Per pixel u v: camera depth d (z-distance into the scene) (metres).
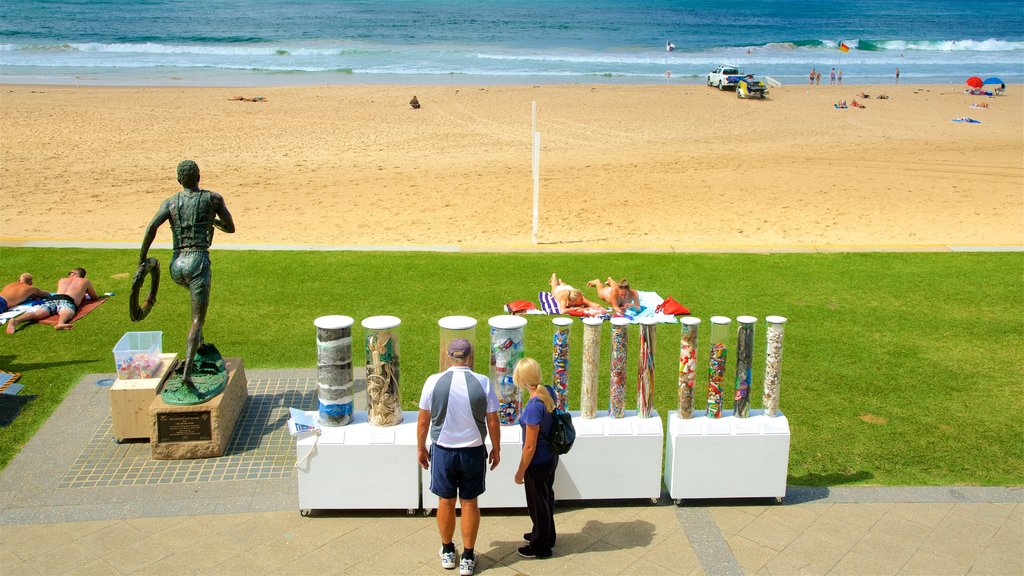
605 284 13.78
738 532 6.79
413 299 13.12
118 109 40.03
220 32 88.69
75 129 34.62
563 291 12.55
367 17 108.44
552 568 6.25
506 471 6.98
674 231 20.36
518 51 77.81
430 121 39.12
